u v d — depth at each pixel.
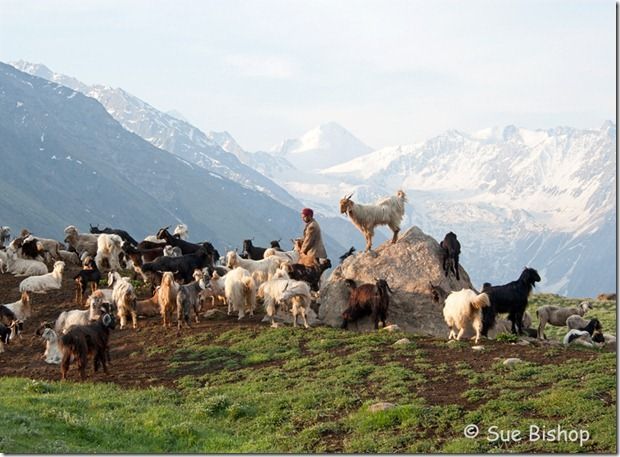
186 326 27.64
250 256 35.38
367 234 30.39
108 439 18.55
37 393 21.84
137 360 25.33
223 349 25.52
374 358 23.89
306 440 18.95
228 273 28.69
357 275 29.77
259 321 28.23
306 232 31.23
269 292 27.27
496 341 25.42
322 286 30.55
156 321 28.47
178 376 24.05
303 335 26.31
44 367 25.23
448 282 29.44
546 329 36.59
